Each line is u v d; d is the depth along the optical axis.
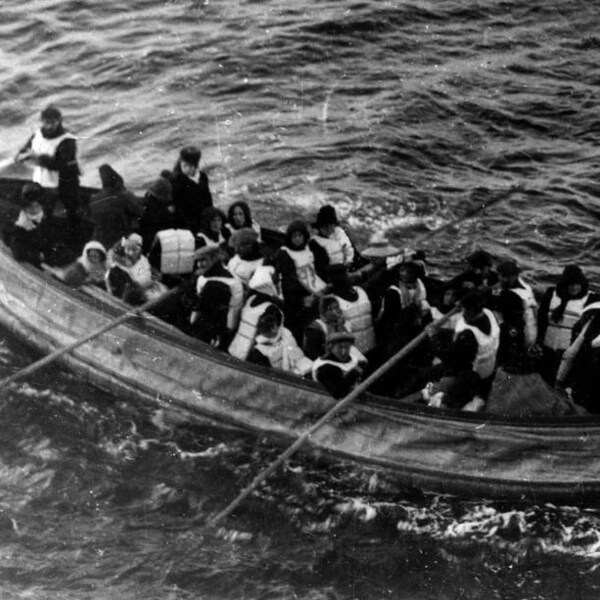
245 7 39.47
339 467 21.22
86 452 21.67
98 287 23.75
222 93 35.41
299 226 22.41
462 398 20.80
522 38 38.75
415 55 37.66
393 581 19.33
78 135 33.34
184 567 19.36
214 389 21.94
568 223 29.88
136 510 20.52
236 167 32.06
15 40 37.53
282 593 18.98
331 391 20.42
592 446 20.05
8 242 24.86
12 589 18.78
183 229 23.95
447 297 22.00
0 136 33.12
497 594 19.11
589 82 36.59
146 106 34.66
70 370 23.41
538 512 20.36
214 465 21.47
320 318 21.19
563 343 21.50
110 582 19.02
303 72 36.47
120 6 39.31
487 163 32.59
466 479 20.47
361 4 39.72
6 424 22.20
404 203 30.64
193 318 22.44
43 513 20.31
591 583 19.23
